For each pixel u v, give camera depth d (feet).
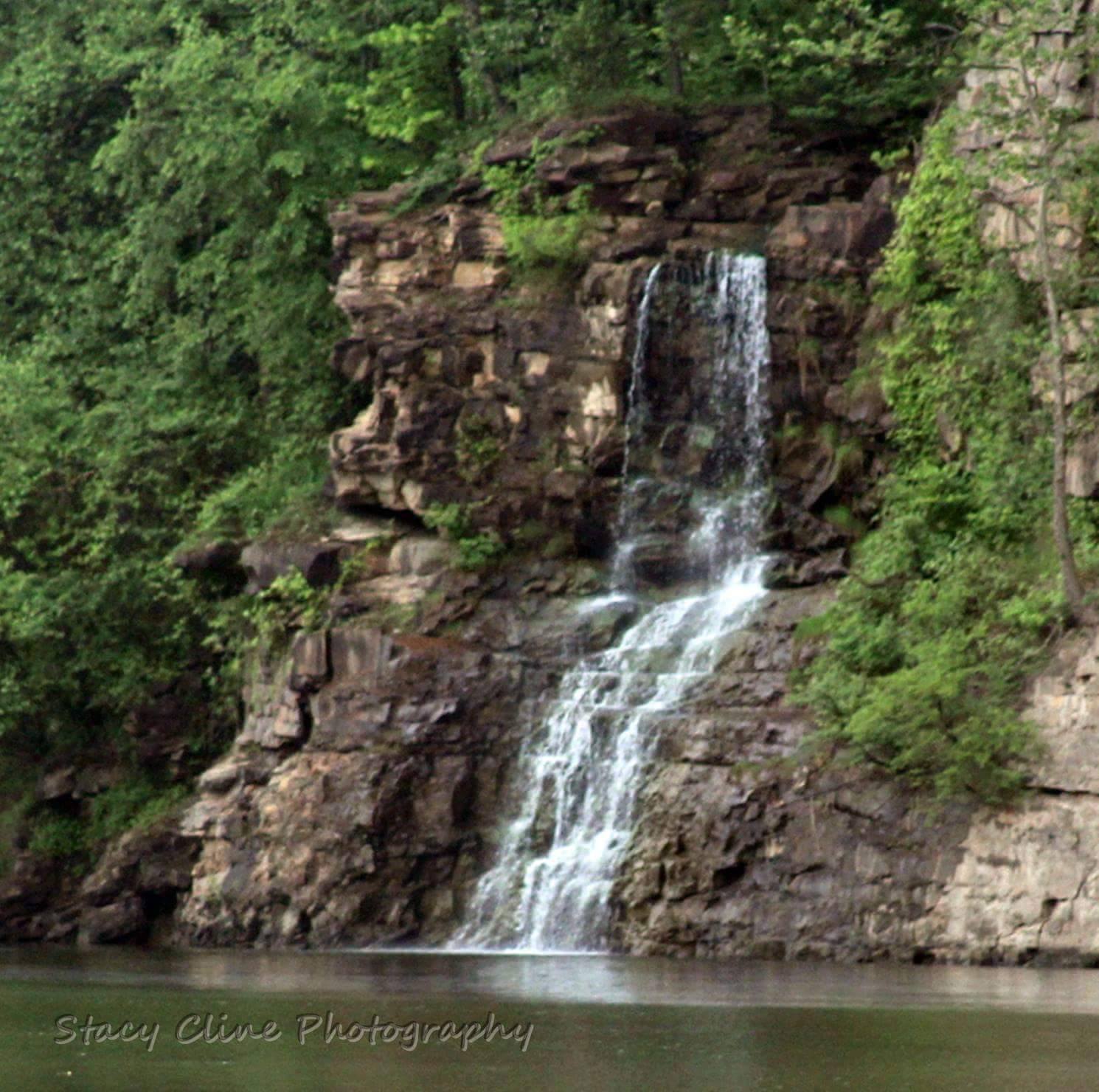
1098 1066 167.02
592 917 285.02
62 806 363.97
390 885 303.89
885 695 263.29
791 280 329.31
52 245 414.82
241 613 346.54
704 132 344.90
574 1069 167.32
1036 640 268.21
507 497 332.19
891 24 305.94
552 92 358.64
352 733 311.06
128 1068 169.58
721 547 327.67
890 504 311.47
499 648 318.86
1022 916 251.80
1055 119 285.23
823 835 266.77
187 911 322.96
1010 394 296.30
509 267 340.59
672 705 296.30
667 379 333.62
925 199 309.63
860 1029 188.34
